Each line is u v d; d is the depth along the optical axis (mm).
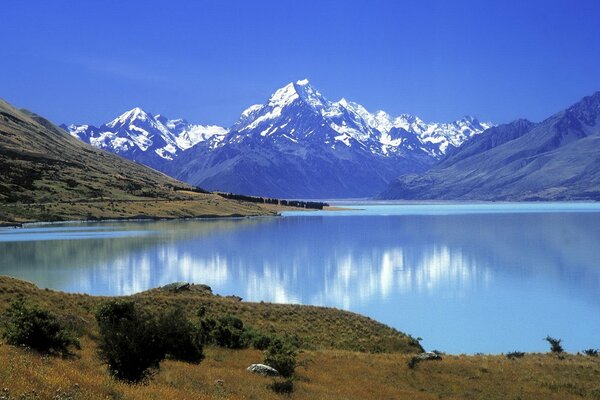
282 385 36594
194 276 131875
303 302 104875
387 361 51188
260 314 71625
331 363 48812
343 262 164875
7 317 42500
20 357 27297
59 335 35375
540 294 116688
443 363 50688
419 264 162250
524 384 44656
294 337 60906
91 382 24141
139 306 66375
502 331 83188
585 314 96188
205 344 51688
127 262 149250
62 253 161750
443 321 89688
